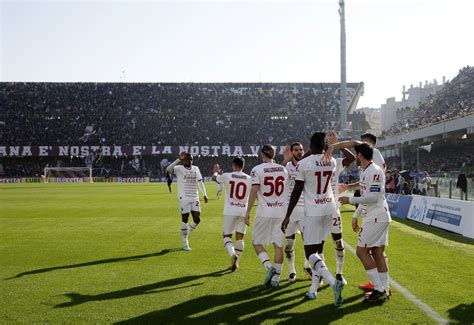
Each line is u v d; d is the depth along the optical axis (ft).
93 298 23.22
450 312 21.03
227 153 234.17
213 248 38.68
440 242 41.32
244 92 262.26
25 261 33.04
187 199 38.37
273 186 26.17
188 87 261.85
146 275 28.48
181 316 20.42
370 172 22.11
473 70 184.34
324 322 19.65
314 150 22.29
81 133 239.30
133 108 252.42
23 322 19.56
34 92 252.62
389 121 310.65
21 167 237.04
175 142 238.68
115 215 66.54
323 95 260.83
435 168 147.64
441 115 159.53
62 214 67.87
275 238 26.09
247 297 23.53
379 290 22.30
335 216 25.70
